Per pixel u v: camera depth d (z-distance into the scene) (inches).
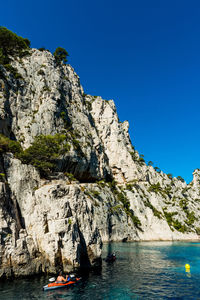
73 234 1064.2
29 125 2593.5
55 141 2411.4
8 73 2679.6
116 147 4557.1
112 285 899.4
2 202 1048.2
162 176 5620.1
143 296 776.3
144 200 3818.9
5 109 2381.9
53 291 812.0
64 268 1010.1
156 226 3464.6
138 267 1275.8
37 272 1015.0
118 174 4355.3
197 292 828.0
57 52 4180.6
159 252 1934.1
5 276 937.5
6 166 1337.4
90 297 756.6
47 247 1041.5
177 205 4375.0
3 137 1927.9
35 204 1191.6
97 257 1202.0
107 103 5147.6
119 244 2485.2
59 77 3427.7
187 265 1250.0
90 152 3319.4
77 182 2662.4
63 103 3420.3
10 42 3120.1
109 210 2854.3
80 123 3629.4
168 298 759.7
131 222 3218.5
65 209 1088.2
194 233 3804.1
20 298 740.0
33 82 3026.6
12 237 1004.6
